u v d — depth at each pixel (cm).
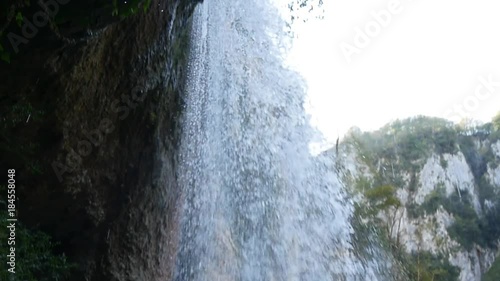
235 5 1321
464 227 4644
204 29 1173
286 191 1409
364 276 1661
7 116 700
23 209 766
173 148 1016
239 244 1286
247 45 1338
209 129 1205
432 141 5028
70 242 830
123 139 870
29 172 750
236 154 1294
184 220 1130
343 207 1636
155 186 949
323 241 1486
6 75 684
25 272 639
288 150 1428
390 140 5012
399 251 1975
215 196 1212
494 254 4772
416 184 4738
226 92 1287
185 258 1130
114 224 869
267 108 1387
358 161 2234
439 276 3812
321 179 1520
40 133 748
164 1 880
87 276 833
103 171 847
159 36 896
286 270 1352
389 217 2133
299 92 1441
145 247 931
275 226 1349
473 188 5166
